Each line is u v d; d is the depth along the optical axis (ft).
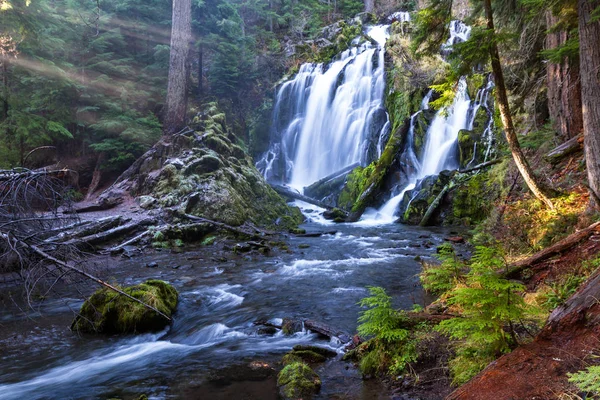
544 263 18.99
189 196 44.88
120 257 35.17
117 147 55.98
